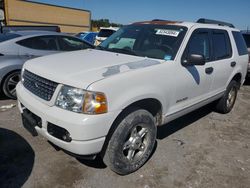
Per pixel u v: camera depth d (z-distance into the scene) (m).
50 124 2.76
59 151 3.59
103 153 2.97
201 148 4.03
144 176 3.21
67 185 2.95
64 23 31.20
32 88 3.11
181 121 5.05
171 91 3.49
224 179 3.29
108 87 2.68
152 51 3.74
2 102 5.41
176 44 3.69
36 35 6.04
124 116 2.96
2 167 3.18
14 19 26.34
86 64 3.13
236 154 3.94
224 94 5.25
